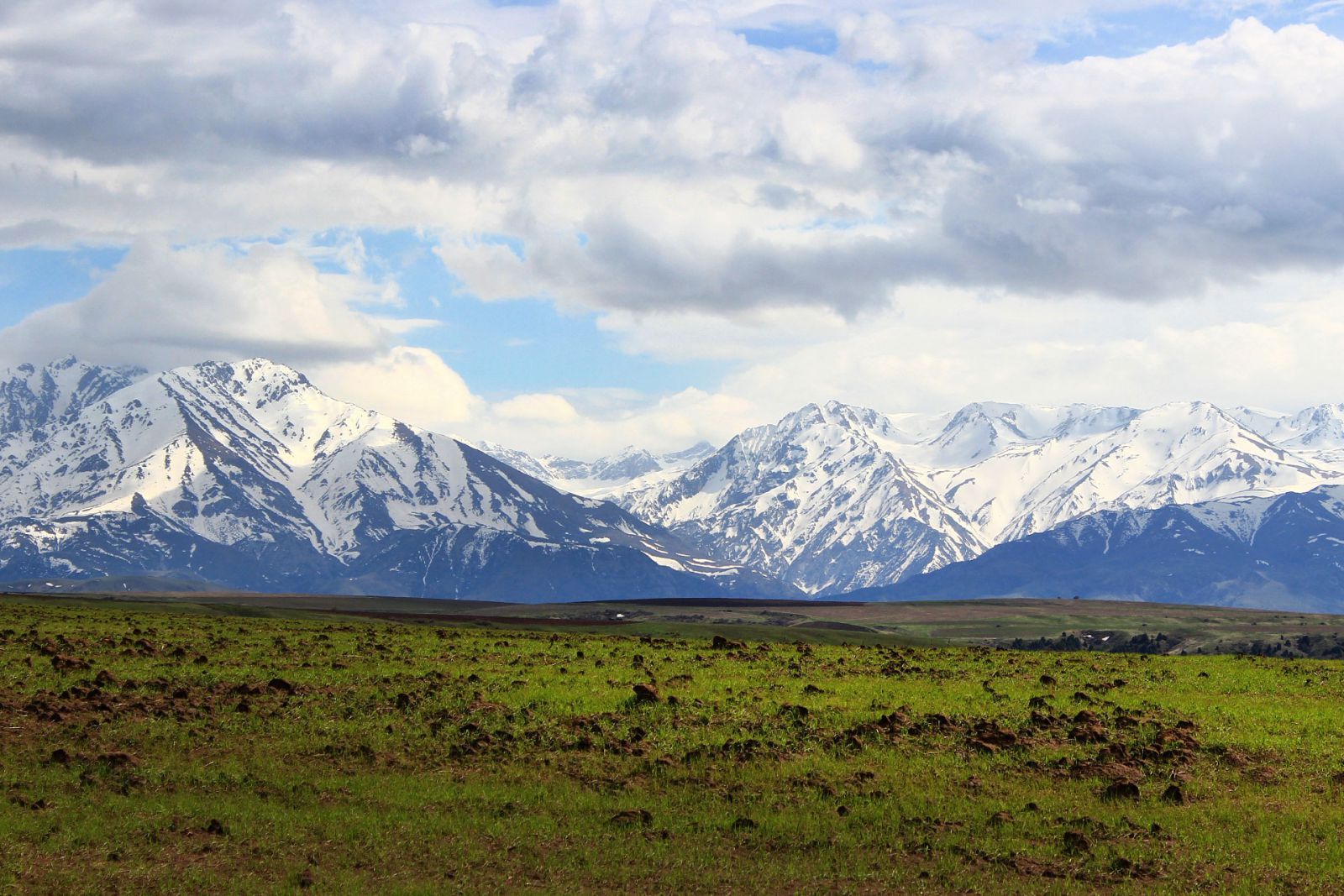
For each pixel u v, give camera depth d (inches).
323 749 2287.2
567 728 2381.9
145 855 1776.6
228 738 2345.0
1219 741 2352.4
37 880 1668.3
